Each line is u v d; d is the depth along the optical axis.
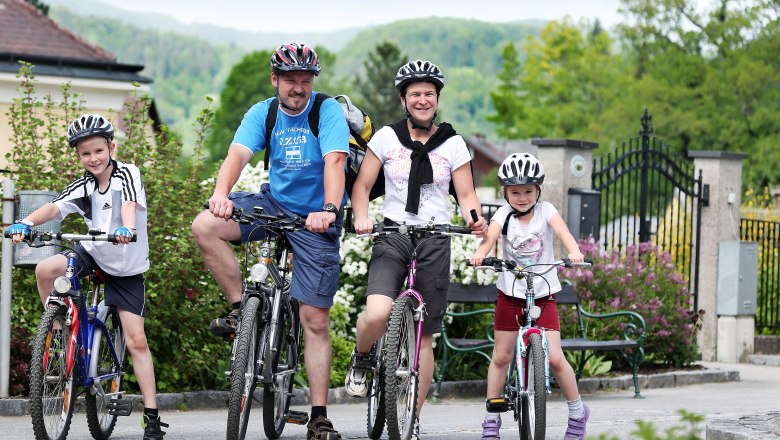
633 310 13.90
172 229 10.48
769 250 19.42
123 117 11.10
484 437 7.64
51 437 7.02
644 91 50.94
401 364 7.04
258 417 9.45
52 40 24.84
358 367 7.46
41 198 9.43
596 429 8.57
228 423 6.38
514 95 70.25
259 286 6.81
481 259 7.39
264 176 13.27
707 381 14.25
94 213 7.43
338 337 11.71
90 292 7.66
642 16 52.56
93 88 23.77
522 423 7.18
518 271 7.32
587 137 53.56
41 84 23.12
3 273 9.48
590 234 14.98
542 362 6.99
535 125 65.38
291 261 7.29
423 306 7.16
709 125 49.12
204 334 10.72
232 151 7.17
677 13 52.25
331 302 7.22
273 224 6.71
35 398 6.81
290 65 6.95
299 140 7.17
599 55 63.31
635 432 4.42
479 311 11.68
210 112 11.05
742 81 48.22
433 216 7.31
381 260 7.25
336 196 6.97
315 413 7.21
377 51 66.25
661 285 14.74
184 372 10.50
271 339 6.82
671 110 49.84
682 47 52.22
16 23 25.25
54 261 7.27
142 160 10.70
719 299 17.09
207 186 10.91
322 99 7.23
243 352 6.46
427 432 8.49
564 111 63.16
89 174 7.41
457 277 12.23
